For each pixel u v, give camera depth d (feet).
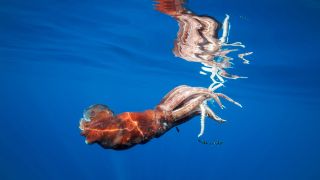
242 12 36.73
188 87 22.20
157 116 19.97
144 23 45.80
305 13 36.37
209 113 22.29
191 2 35.01
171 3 35.83
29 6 46.01
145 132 19.07
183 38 47.70
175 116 20.57
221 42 46.78
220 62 58.59
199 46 49.52
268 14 37.19
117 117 18.74
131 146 19.10
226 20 39.24
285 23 39.65
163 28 45.78
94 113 18.47
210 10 36.65
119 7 41.06
